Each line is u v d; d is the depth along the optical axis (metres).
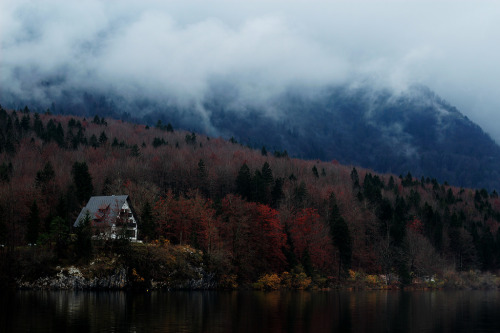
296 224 149.75
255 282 130.75
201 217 131.38
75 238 113.75
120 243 112.25
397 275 154.50
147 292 107.00
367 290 141.88
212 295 107.00
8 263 106.50
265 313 80.81
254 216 137.75
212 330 63.69
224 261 123.25
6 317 68.88
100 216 121.31
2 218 113.38
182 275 115.31
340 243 147.25
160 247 118.75
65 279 105.06
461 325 75.81
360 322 75.44
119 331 60.62
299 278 133.25
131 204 126.38
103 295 97.56
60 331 59.94
